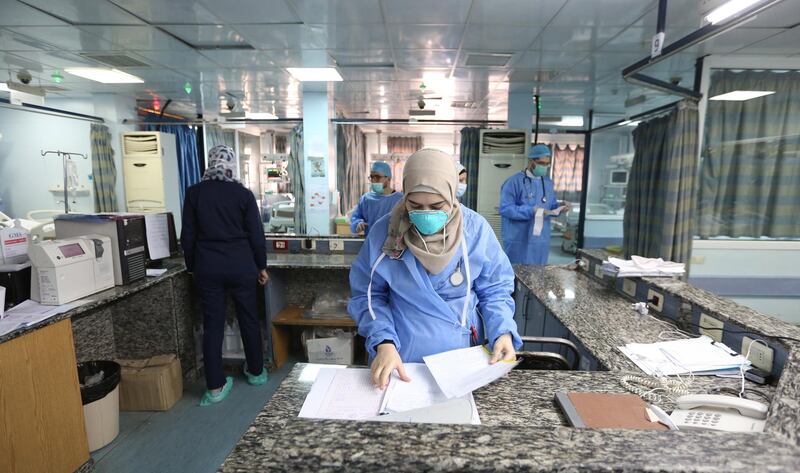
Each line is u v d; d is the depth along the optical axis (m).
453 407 0.82
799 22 2.74
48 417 1.57
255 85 4.85
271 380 2.62
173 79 4.61
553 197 3.72
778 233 3.62
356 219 3.19
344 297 2.99
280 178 7.50
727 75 3.48
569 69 4.05
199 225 2.27
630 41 3.25
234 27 3.02
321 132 5.24
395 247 1.05
